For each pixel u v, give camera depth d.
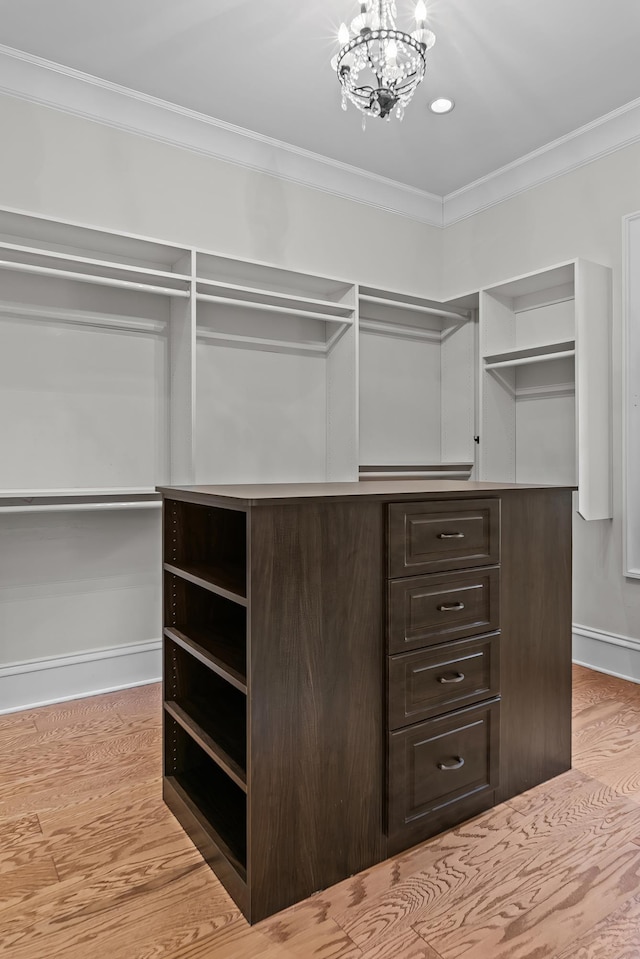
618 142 2.82
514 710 1.75
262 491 1.50
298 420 3.21
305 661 1.34
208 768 1.81
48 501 2.51
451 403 3.76
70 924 1.28
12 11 2.11
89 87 2.51
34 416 2.50
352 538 1.41
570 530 1.90
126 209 2.66
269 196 3.07
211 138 2.85
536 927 1.26
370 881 1.41
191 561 1.78
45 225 2.30
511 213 3.35
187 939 1.24
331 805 1.39
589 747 2.09
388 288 3.29
